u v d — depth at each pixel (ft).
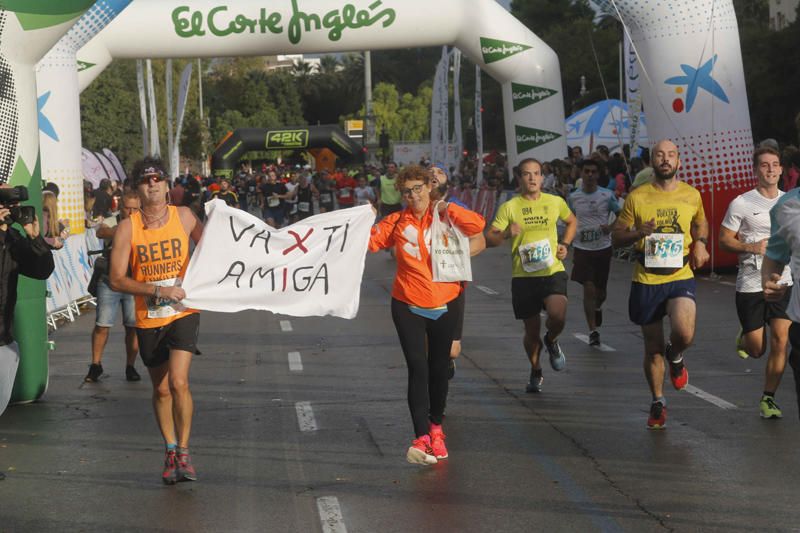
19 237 24.48
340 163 216.13
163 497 23.90
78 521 22.24
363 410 32.78
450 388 36.09
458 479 24.76
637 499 22.75
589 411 31.96
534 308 34.53
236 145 209.15
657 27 70.33
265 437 29.53
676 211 29.12
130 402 35.29
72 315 58.54
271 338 49.06
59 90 61.16
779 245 21.52
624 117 125.59
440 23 84.99
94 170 101.45
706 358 40.22
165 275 24.77
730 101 70.38
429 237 26.43
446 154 123.03
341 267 26.66
